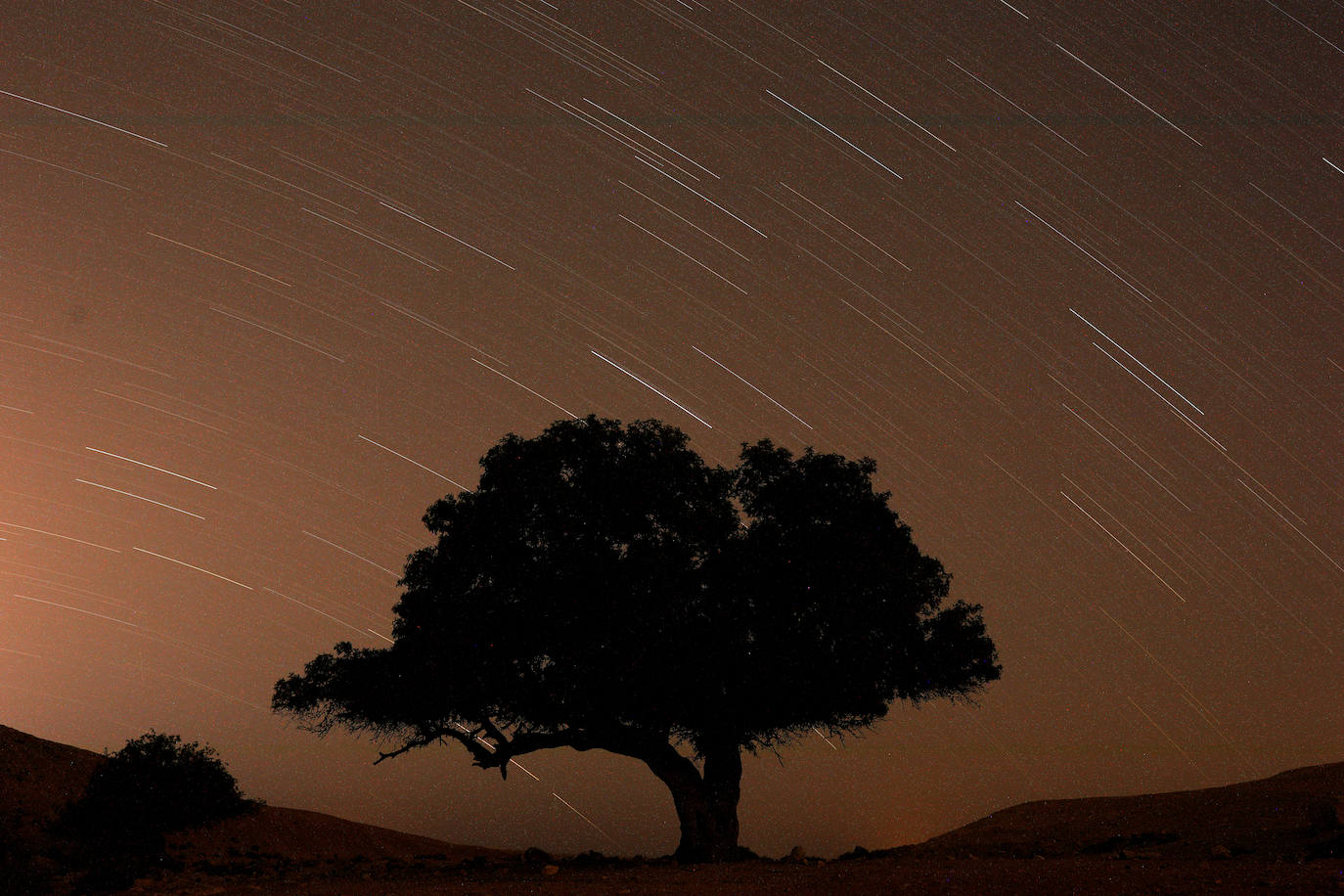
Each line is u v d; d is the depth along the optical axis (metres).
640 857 16.77
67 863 14.69
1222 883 9.19
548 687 15.07
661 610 14.94
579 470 15.69
